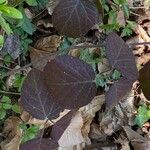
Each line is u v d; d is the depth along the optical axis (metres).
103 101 0.43
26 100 0.25
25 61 0.40
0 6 0.26
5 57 0.38
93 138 0.44
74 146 0.41
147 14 0.49
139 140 0.45
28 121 0.37
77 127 0.41
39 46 0.41
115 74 0.40
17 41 0.38
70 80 0.23
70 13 0.31
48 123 0.33
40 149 0.25
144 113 0.46
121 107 0.45
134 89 0.46
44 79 0.24
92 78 0.23
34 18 0.41
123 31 0.46
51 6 0.40
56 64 0.24
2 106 0.36
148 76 0.24
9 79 0.38
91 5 0.31
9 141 0.37
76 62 0.23
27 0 0.37
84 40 0.43
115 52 0.24
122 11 0.45
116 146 0.44
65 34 0.32
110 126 0.44
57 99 0.24
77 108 0.24
